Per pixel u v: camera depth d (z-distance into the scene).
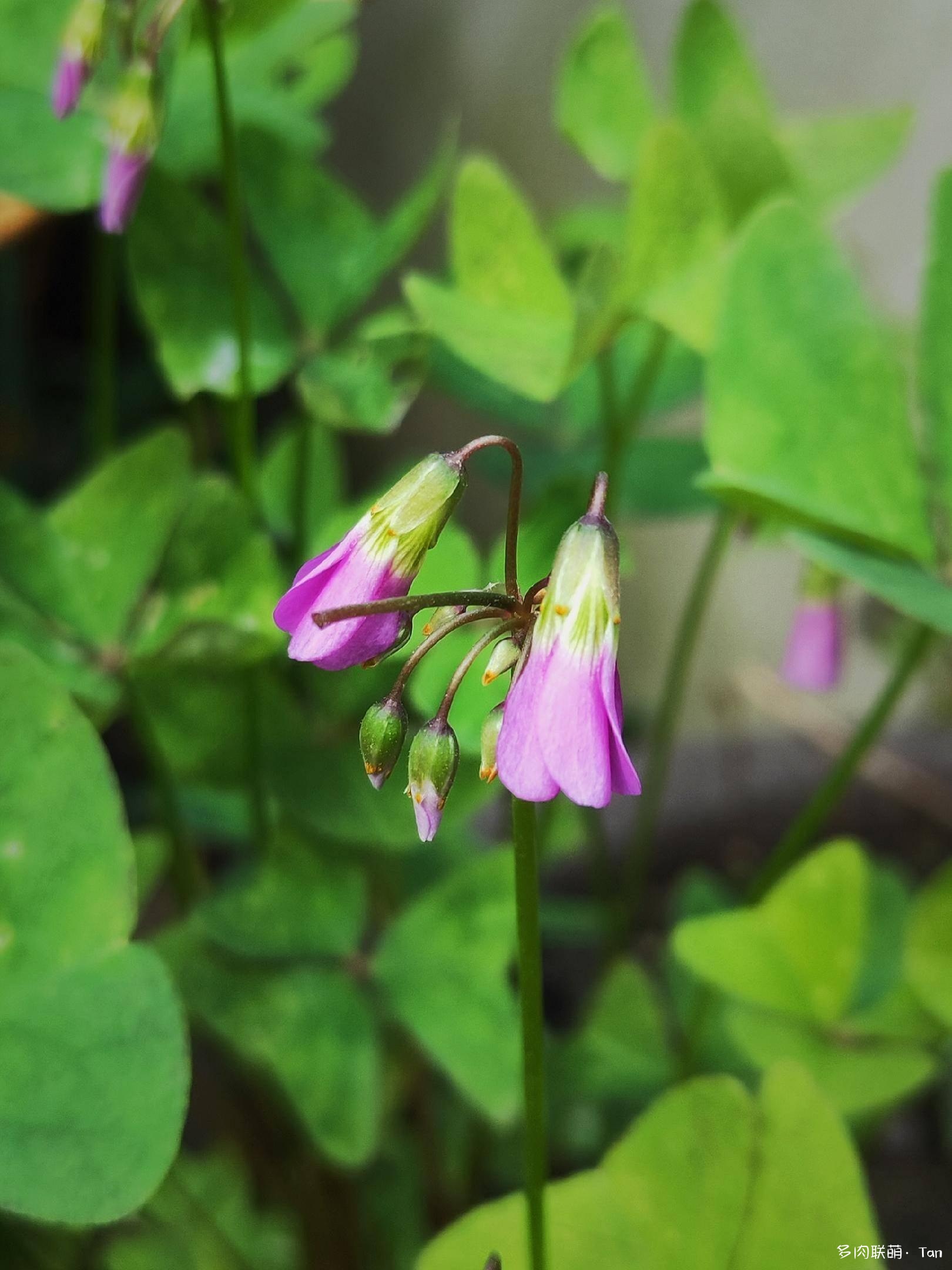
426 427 0.33
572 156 0.28
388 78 0.32
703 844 0.27
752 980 0.15
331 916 0.15
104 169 0.15
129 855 0.12
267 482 0.18
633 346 0.19
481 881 0.15
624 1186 0.13
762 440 0.14
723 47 0.16
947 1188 0.20
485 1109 0.14
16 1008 0.12
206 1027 0.16
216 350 0.15
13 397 0.27
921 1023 0.16
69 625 0.15
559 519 0.14
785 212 0.14
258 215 0.16
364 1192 0.18
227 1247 0.17
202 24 0.15
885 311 0.24
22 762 0.12
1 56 0.16
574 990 0.25
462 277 0.15
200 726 0.15
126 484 0.15
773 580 0.29
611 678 0.11
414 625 0.13
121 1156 0.11
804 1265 0.12
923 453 0.14
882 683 0.29
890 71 0.24
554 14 0.28
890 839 0.27
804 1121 0.12
